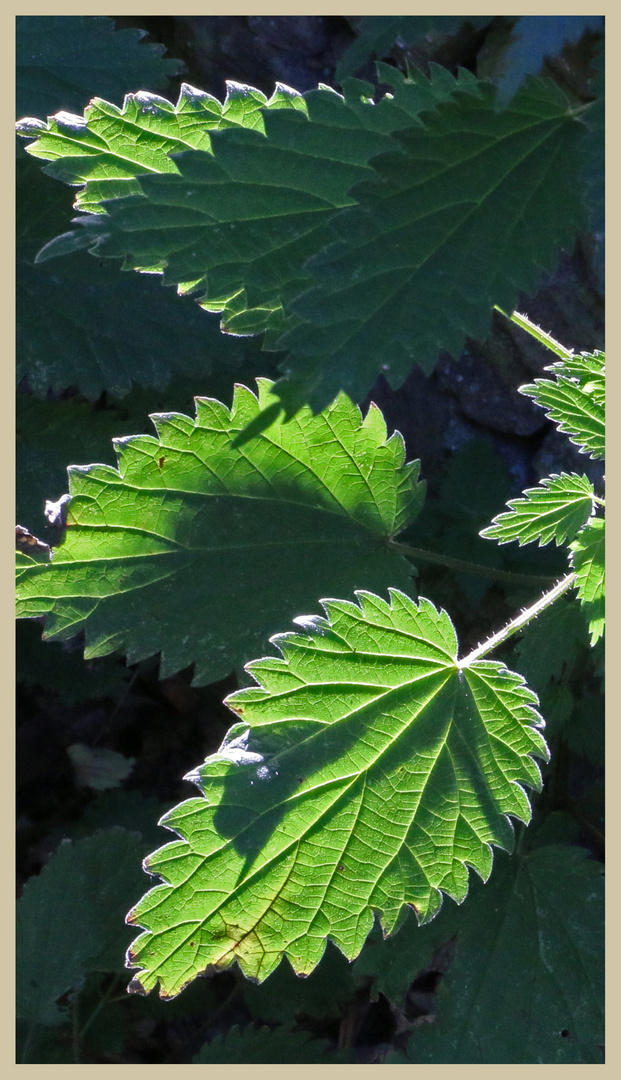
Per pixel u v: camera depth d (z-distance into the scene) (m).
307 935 0.46
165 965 0.45
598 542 0.47
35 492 0.56
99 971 0.55
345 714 0.46
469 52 0.54
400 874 0.46
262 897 0.45
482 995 0.51
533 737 0.46
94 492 0.48
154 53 0.53
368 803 0.46
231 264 0.46
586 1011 0.50
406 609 0.46
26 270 0.55
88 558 0.49
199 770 0.45
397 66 0.56
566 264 0.55
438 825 0.46
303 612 0.49
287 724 0.46
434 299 0.41
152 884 0.54
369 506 0.50
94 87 0.52
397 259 0.42
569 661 0.51
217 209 0.46
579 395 0.48
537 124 0.43
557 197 0.42
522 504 0.48
